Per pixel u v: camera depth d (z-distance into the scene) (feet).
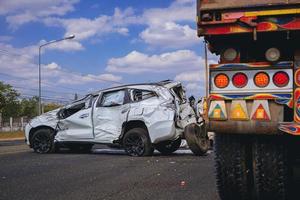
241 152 16.15
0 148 55.21
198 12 15.57
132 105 41.73
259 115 14.99
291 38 14.99
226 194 17.15
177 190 21.91
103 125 42.96
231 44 15.72
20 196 20.86
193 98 41.98
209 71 15.62
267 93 14.98
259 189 16.22
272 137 15.67
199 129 39.83
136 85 42.60
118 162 34.45
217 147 16.42
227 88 15.38
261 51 15.48
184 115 41.16
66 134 44.60
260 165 15.79
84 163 33.78
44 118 45.78
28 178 26.27
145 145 40.09
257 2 15.05
